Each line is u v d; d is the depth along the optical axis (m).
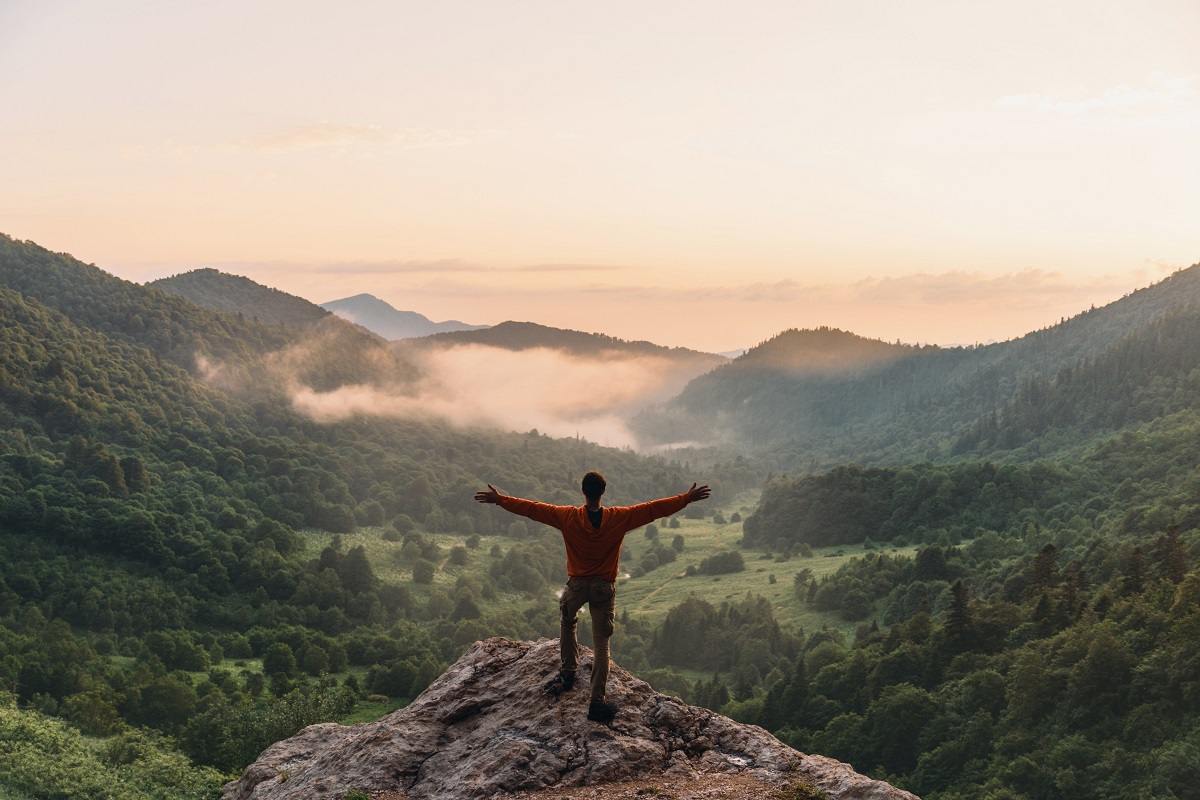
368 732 12.29
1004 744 94.88
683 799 9.98
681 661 189.38
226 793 14.09
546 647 13.10
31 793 70.88
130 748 83.69
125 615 171.38
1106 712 92.25
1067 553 178.50
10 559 181.50
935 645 124.25
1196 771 76.12
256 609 197.12
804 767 10.73
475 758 11.16
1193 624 92.62
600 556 11.04
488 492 11.15
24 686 123.62
